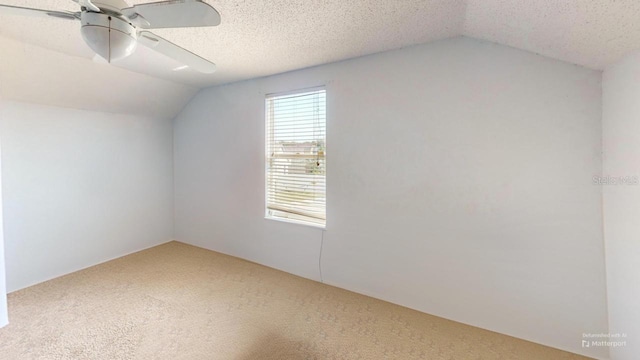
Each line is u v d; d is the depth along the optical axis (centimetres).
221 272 279
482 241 187
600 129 155
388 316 205
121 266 293
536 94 168
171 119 368
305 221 268
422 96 201
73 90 255
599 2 106
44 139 257
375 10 151
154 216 356
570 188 163
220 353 167
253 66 246
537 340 175
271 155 286
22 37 187
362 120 226
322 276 257
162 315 205
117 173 316
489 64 179
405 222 213
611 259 151
